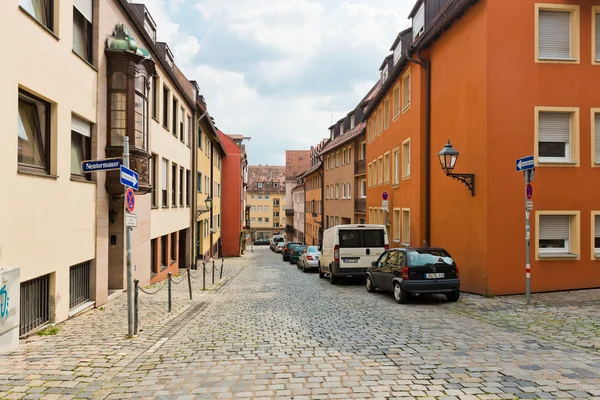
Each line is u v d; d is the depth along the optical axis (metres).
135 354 6.62
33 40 8.11
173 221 21.73
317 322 9.23
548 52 12.43
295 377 5.39
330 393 4.80
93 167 7.43
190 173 26.95
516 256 12.13
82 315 10.09
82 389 5.06
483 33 12.38
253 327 8.80
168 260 20.83
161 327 8.82
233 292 15.57
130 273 7.84
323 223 47.47
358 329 8.34
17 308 7.03
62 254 9.27
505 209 12.15
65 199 9.41
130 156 12.27
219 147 43.03
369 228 17.70
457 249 14.04
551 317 8.96
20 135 8.09
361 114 36.19
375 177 27.42
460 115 13.84
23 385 5.19
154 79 17.98
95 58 11.25
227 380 5.34
